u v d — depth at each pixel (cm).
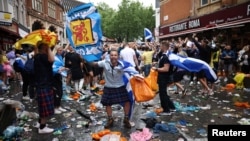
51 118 653
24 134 541
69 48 903
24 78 885
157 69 635
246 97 850
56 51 735
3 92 1051
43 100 525
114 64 543
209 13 1925
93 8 654
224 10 1723
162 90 668
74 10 665
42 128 545
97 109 729
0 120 503
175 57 669
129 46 1049
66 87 989
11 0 2603
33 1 3759
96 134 517
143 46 1550
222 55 1408
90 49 660
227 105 750
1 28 2016
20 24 2961
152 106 752
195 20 2139
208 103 778
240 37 1648
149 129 554
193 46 1171
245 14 1506
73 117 661
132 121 613
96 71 1050
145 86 565
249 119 602
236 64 1402
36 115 668
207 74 880
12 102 635
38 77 526
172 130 539
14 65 889
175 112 684
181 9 2566
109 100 554
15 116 586
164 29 2894
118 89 555
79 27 662
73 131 558
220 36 1850
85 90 995
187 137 501
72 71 902
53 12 4850
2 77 1255
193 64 796
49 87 532
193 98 852
